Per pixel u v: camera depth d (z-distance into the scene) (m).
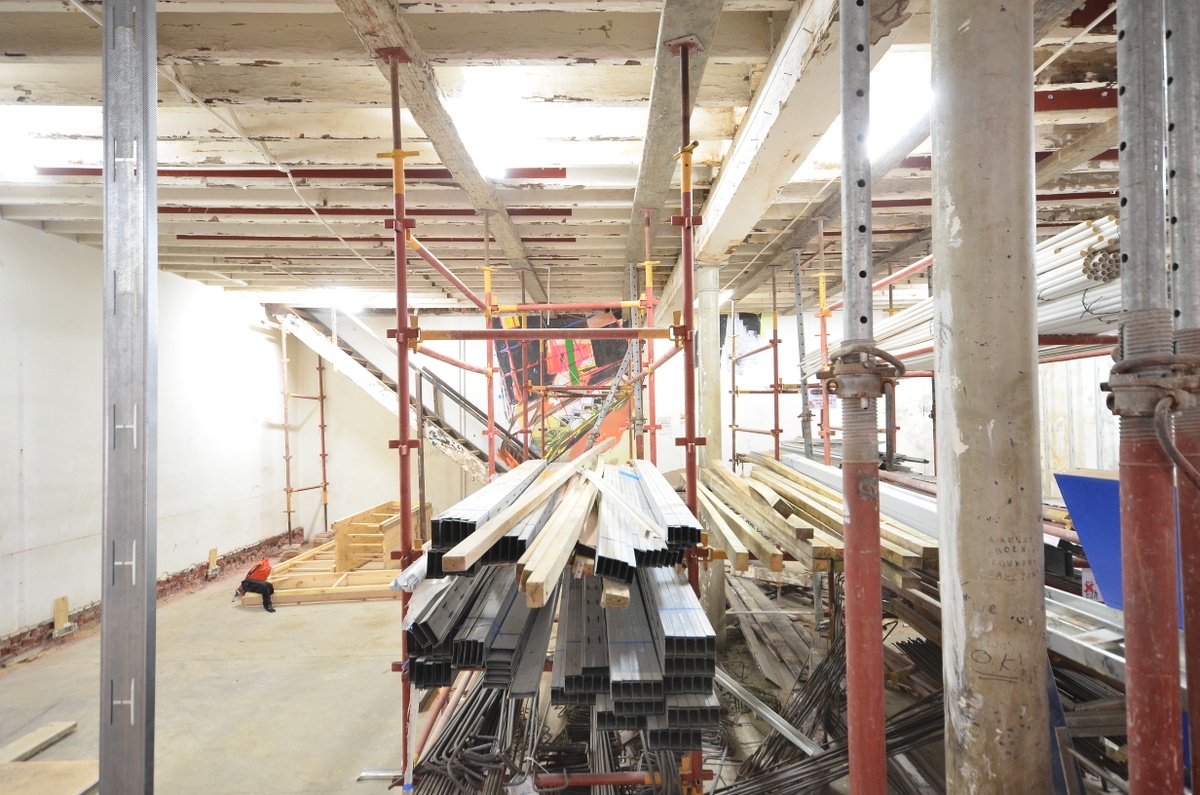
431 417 8.20
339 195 4.25
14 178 3.77
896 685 3.46
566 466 3.54
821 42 1.93
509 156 3.61
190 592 5.97
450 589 2.19
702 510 4.43
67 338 4.89
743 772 2.72
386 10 1.96
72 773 2.75
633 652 1.96
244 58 2.51
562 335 2.44
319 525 8.57
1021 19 1.32
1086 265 2.17
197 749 3.03
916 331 3.82
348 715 3.38
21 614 4.40
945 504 1.41
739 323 8.79
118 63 1.55
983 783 1.33
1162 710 1.09
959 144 1.34
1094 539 1.88
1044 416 7.14
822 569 2.54
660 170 3.22
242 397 7.28
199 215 4.52
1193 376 1.05
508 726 2.90
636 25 2.51
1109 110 2.90
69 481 4.84
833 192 4.01
